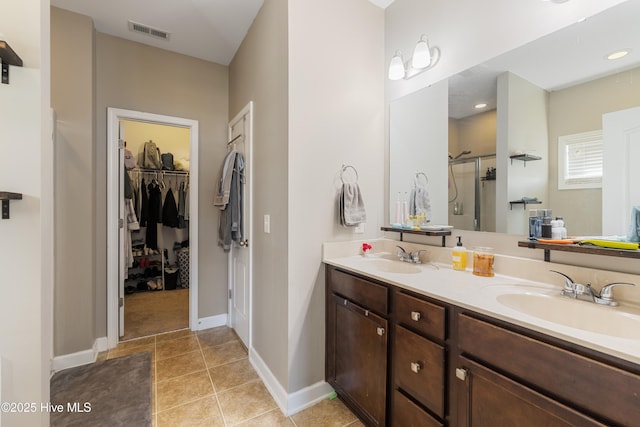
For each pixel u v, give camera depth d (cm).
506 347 87
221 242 255
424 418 112
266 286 193
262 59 199
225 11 208
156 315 307
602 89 110
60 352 204
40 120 108
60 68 202
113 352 230
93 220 219
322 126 175
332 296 171
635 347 67
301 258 168
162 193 407
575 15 117
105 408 165
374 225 203
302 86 167
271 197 185
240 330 250
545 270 121
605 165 109
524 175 132
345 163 187
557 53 122
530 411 80
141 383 189
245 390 183
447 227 166
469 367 97
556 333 75
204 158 278
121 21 219
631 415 63
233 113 272
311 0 171
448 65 165
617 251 95
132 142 404
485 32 147
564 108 120
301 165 167
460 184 159
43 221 110
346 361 158
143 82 250
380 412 134
